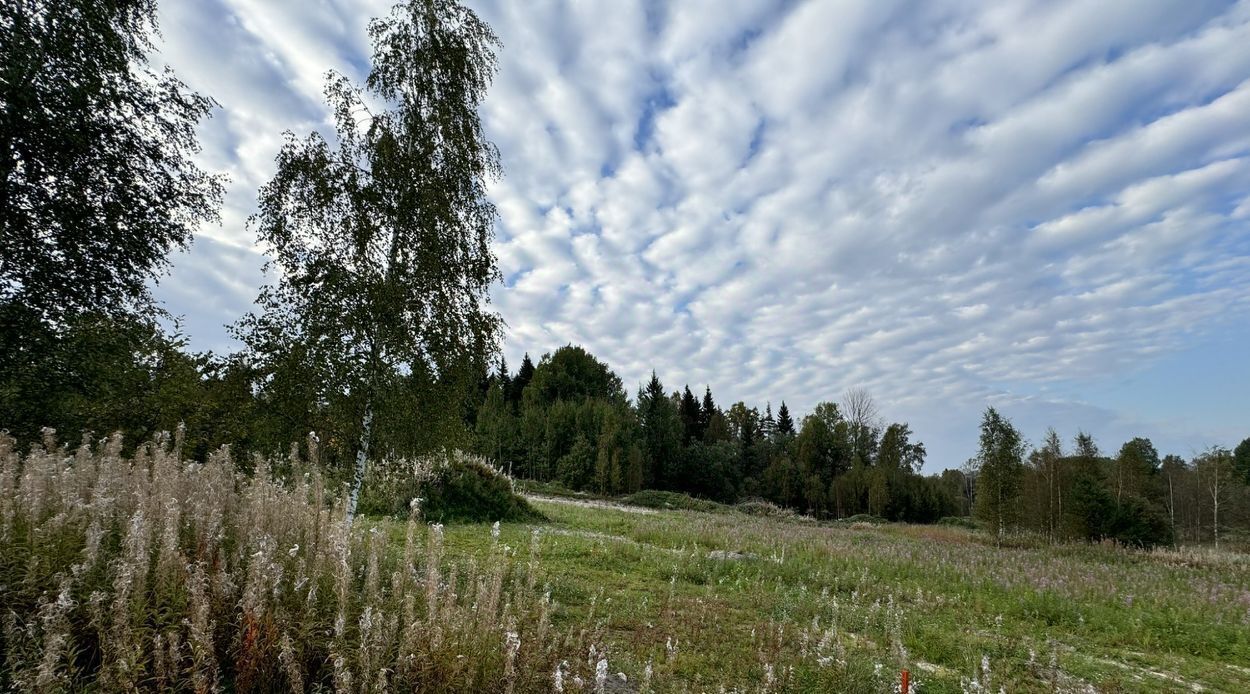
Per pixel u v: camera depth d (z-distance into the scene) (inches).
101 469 233.5
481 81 487.8
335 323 396.2
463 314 454.9
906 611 364.2
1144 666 310.2
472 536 492.1
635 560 458.3
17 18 404.5
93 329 464.1
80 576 143.8
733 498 2258.9
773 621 295.6
